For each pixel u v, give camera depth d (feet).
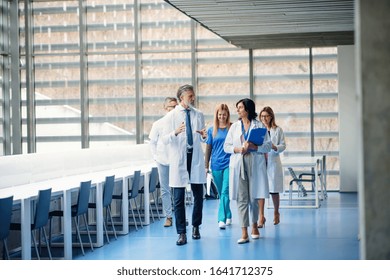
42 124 43.62
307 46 40.27
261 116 28.32
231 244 23.20
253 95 41.63
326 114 41.04
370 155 12.62
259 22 32.50
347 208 32.89
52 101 43.47
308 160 34.01
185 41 42.19
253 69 41.55
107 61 42.98
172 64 42.39
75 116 43.29
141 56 42.68
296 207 33.47
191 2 27.27
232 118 41.88
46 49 43.57
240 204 23.40
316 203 33.09
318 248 22.18
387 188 12.57
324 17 31.35
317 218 29.58
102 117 43.16
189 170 23.48
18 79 43.29
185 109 23.39
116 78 42.96
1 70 43.83
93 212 31.17
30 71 43.21
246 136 23.11
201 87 42.19
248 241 23.54
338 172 41.01
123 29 42.78
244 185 23.29
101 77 43.11
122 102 42.96
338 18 31.71
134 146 34.68
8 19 43.96
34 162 24.75
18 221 23.97
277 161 27.99
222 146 26.55
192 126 23.38
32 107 43.39
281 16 30.91
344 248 22.09
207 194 37.58
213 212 32.71
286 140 41.50
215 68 42.01
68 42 43.29
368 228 12.66
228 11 29.43
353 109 39.40
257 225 25.90
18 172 23.45
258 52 41.60
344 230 26.00
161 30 42.45
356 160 39.58
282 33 36.11
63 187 21.88
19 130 43.45
